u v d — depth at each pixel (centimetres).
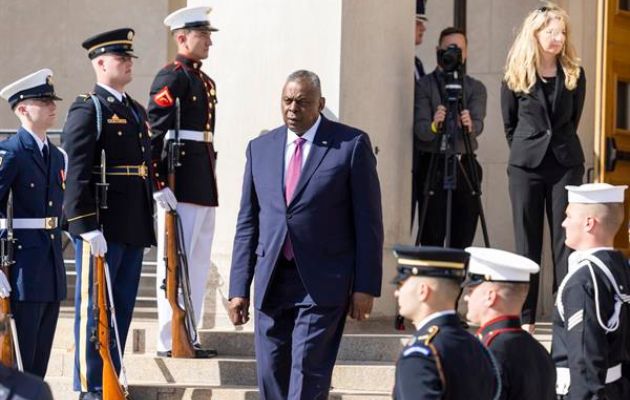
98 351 2545
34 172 2511
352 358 2689
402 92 3034
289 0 2927
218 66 2994
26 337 2497
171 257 2689
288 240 2262
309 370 2233
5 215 2492
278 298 2281
